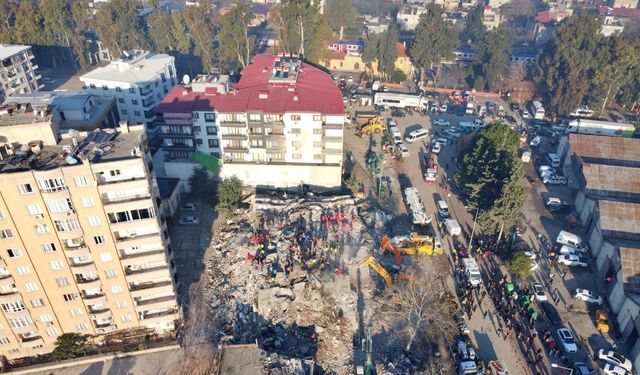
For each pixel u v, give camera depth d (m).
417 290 75.38
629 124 127.69
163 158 102.94
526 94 160.25
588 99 146.75
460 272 82.88
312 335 69.25
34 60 180.62
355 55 182.25
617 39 141.50
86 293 63.91
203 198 99.25
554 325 73.44
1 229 55.03
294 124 94.94
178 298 71.12
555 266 85.94
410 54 170.62
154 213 60.75
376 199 102.06
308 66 118.12
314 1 155.62
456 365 66.88
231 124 94.94
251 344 65.81
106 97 116.62
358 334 70.56
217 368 62.66
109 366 65.62
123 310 66.19
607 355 67.56
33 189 53.69
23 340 64.81
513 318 74.31
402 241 87.56
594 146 107.75
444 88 167.38
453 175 112.44
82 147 60.62
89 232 58.59
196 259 82.50
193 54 172.00
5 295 59.84
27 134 59.19
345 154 119.56
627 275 74.06
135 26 173.75
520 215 91.56
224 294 75.62
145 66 126.31
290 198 97.00
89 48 184.50
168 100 97.12
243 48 159.12
